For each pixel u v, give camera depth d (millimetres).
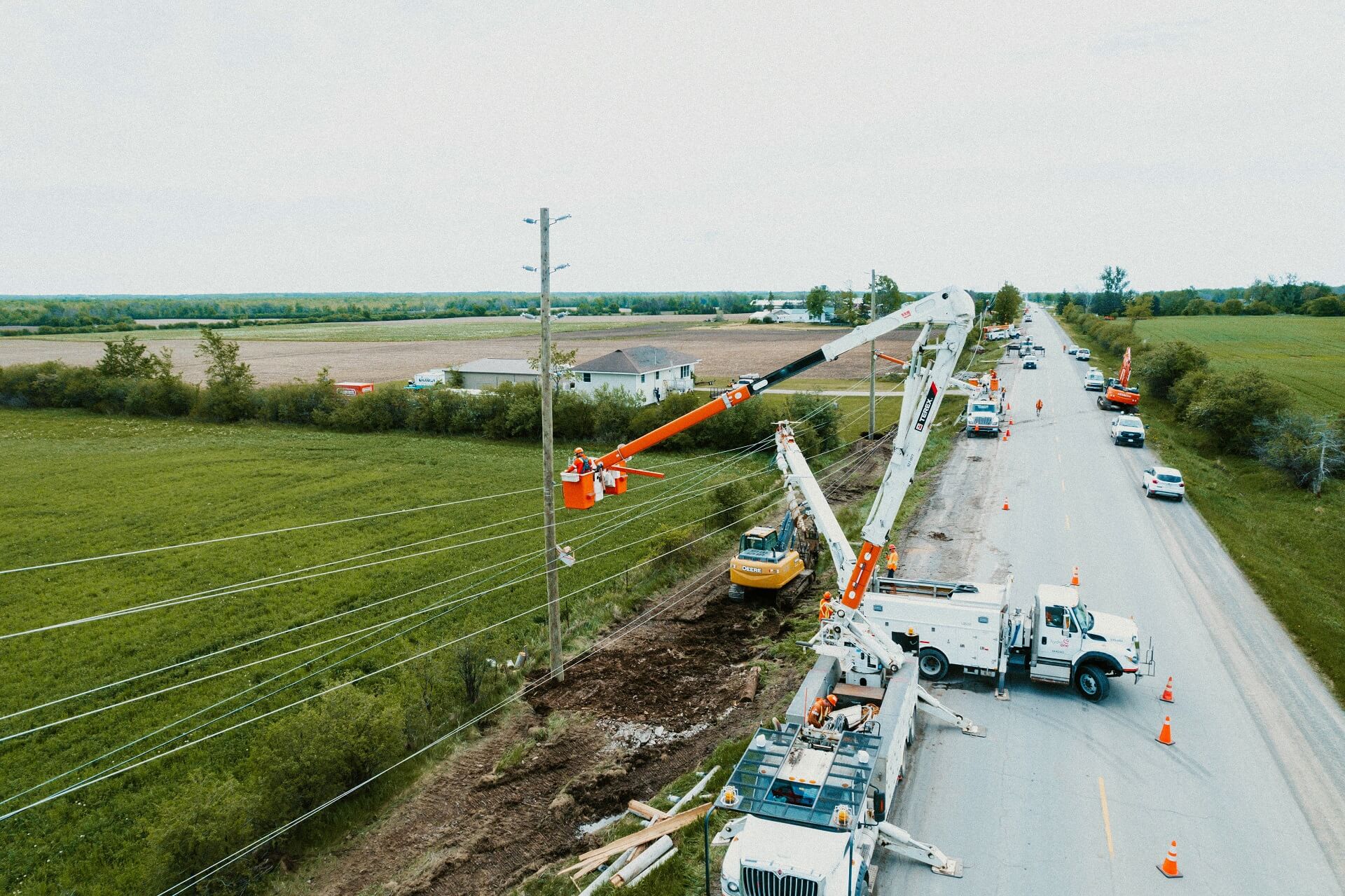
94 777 16422
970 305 15414
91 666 21766
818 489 21703
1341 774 15570
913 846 13211
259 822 14375
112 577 28406
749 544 25234
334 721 16016
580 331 179500
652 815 14914
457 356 120688
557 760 17172
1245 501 36750
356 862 14328
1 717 18078
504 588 26391
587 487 15359
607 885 13023
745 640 22812
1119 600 24094
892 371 88062
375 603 25391
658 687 20156
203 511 36875
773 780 11773
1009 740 17000
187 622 24500
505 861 14258
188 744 17812
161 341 156375
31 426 62438
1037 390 70938
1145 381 65812
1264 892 12406
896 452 16328
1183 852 13383
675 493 38375
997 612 18750
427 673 19453
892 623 19656
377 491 39969
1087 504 34906
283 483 42000
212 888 13297
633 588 26250
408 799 16047
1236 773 15602
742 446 48156
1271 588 24719
